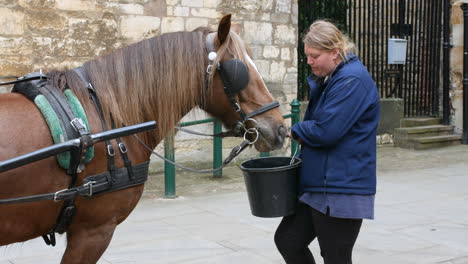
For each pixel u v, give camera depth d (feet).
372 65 33.47
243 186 22.81
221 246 15.10
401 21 34.01
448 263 13.88
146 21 23.79
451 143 34.14
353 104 8.91
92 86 8.66
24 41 20.99
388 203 20.03
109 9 22.81
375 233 16.35
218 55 9.15
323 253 9.77
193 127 25.11
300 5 30.63
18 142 7.49
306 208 10.11
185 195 21.08
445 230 16.74
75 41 22.15
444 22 34.91
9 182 7.44
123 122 8.81
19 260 13.83
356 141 9.18
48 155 7.19
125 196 8.71
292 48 28.35
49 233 8.54
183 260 13.94
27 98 8.01
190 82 9.21
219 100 9.43
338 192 9.14
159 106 9.15
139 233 16.17
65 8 21.77
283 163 10.96
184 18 24.80
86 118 8.06
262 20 27.12
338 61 9.33
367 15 34.24
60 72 8.52
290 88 28.55
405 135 33.09
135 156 8.89
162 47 9.20
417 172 26.02
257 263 13.80
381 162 28.63
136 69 9.00
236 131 9.54
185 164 25.21
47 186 7.77
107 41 22.93
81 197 8.20
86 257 8.54
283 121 9.70
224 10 25.90
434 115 35.76
